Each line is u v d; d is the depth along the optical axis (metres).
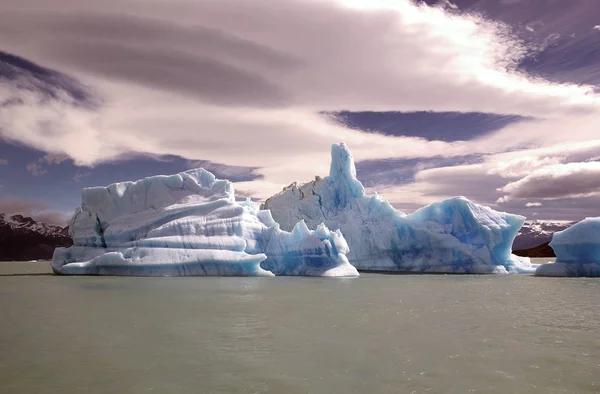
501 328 12.14
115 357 9.24
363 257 39.69
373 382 7.74
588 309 15.44
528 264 36.84
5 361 8.98
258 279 27.52
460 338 10.91
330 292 20.38
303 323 12.73
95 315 14.08
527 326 12.43
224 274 29.81
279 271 32.88
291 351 9.67
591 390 7.38
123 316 13.88
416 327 12.23
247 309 15.20
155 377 8.02
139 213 33.44
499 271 33.56
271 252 32.91
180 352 9.61
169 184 34.19
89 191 34.81
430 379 7.89
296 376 8.05
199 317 13.68
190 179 34.47
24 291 21.12
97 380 7.87
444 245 35.22
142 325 12.45
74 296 18.97
